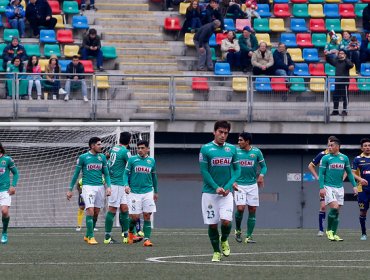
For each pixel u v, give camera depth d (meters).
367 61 103.25
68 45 101.56
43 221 85.06
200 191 91.06
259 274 38.31
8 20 102.25
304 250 53.00
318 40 106.56
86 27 104.38
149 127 82.44
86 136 84.81
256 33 107.19
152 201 58.06
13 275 38.12
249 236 61.22
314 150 92.06
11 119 87.62
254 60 96.88
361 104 91.06
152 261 44.97
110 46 101.50
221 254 49.09
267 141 91.44
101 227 83.25
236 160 44.22
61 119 88.19
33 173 85.00
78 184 77.56
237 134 90.88
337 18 110.25
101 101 88.81
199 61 100.62
